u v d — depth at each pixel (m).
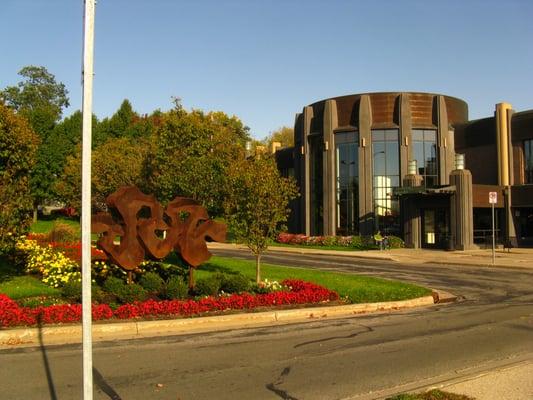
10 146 12.27
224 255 30.20
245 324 11.11
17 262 16.38
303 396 6.26
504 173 35.69
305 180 42.59
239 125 61.97
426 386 6.52
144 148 37.22
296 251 34.56
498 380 6.50
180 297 12.27
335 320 11.62
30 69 87.75
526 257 27.67
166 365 7.70
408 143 38.12
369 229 38.44
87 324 3.59
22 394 6.33
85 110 3.48
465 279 19.50
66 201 52.62
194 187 20.78
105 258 13.71
